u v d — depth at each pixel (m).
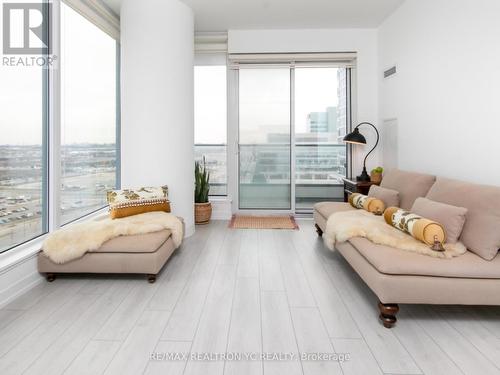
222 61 5.18
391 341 1.89
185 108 3.92
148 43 3.64
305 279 2.77
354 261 2.49
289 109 5.26
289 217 5.18
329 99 5.24
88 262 2.64
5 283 2.31
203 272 2.92
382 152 4.81
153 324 2.05
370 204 3.33
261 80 5.22
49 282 2.69
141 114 3.68
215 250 3.54
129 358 1.72
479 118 2.70
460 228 2.23
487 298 1.98
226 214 5.08
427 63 3.48
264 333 1.96
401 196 3.27
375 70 4.95
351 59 5.04
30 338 1.90
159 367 1.65
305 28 4.92
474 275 1.98
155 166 3.73
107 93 4.18
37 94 2.83
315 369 1.65
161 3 3.66
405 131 4.01
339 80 5.22
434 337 1.93
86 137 3.68
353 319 2.13
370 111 4.98
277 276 2.83
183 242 3.83
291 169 5.30
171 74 3.75
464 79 2.88
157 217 3.16
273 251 3.52
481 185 2.34
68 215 3.31
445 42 3.14
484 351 1.80
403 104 4.06
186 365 1.67
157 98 3.69
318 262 3.18
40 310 2.22
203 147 5.29
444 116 3.18
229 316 2.16
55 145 2.96
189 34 4.00
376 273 2.08
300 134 5.30
